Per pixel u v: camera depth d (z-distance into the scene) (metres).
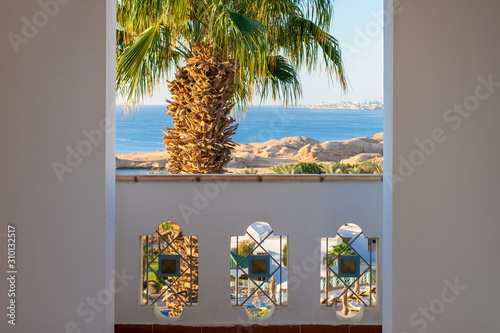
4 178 2.60
